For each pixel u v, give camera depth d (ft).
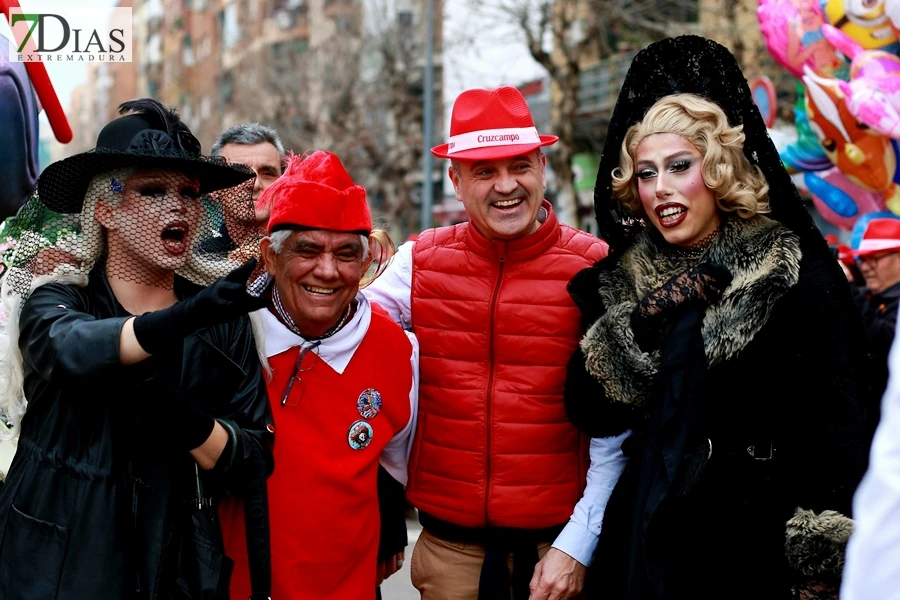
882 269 16.10
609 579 7.88
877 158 17.87
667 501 7.13
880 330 14.70
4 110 8.70
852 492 6.61
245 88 86.99
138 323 5.96
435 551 9.34
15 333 6.79
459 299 9.11
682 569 7.14
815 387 6.80
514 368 8.92
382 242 9.48
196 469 6.95
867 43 17.97
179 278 7.41
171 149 6.77
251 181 7.42
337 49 74.49
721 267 7.25
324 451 8.03
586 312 8.37
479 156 8.55
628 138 7.99
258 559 7.02
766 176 7.52
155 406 6.38
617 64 54.65
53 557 6.41
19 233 6.94
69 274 6.77
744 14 46.60
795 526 6.74
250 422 7.38
